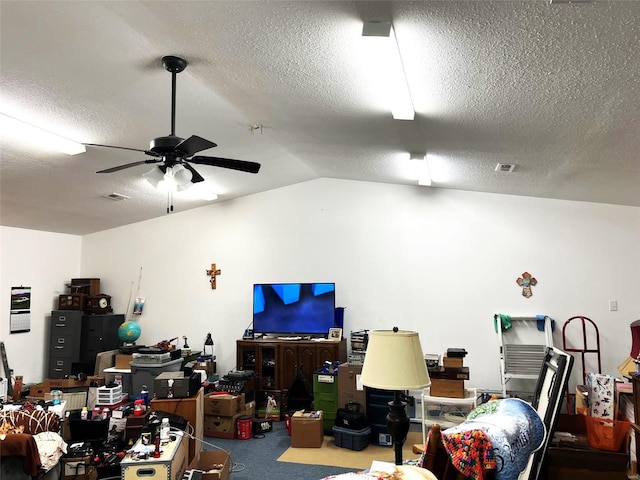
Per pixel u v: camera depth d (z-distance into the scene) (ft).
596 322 16.57
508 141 11.35
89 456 11.57
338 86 9.72
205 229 21.58
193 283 21.49
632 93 7.75
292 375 18.07
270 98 11.08
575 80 7.64
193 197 19.71
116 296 22.45
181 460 10.34
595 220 16.90
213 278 21.17
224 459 11.84
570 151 11.35
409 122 11.16
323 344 17.84
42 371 20.68
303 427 14.92
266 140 15.01
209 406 16.14
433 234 18.54
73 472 11.34
